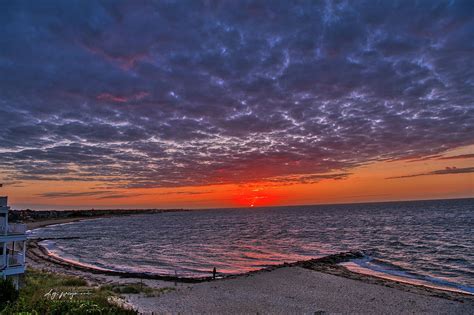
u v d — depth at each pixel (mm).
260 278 33500
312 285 30453
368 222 119562
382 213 173250
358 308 23594
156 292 27719
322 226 112500
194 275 39250
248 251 60500
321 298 26141
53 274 33938
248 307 23641
